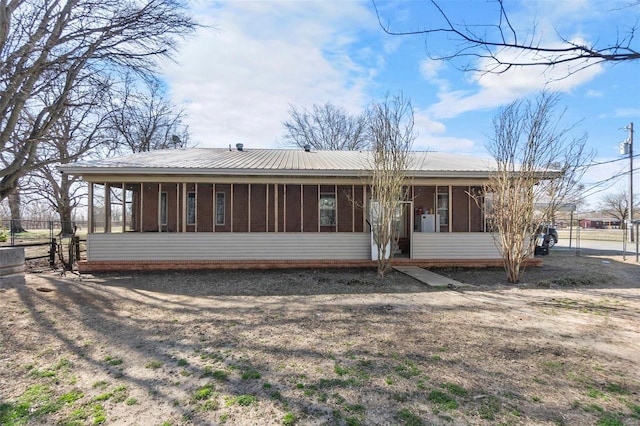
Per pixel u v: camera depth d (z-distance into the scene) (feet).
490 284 29.43
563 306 21.65
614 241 81.97
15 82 27.84
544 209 29.78
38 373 11.93
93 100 36.88
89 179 34.53
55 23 29.43
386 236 32.68
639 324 17.72
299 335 15.87
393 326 17.24
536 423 8.90
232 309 20.72
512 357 13.26
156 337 15.62
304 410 9.54
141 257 35.17
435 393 10.45
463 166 39.27
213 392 10.56
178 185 37.99
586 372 11.98
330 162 41.29
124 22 29.14
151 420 9.06
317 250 37.06
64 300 22.70
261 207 41.24
